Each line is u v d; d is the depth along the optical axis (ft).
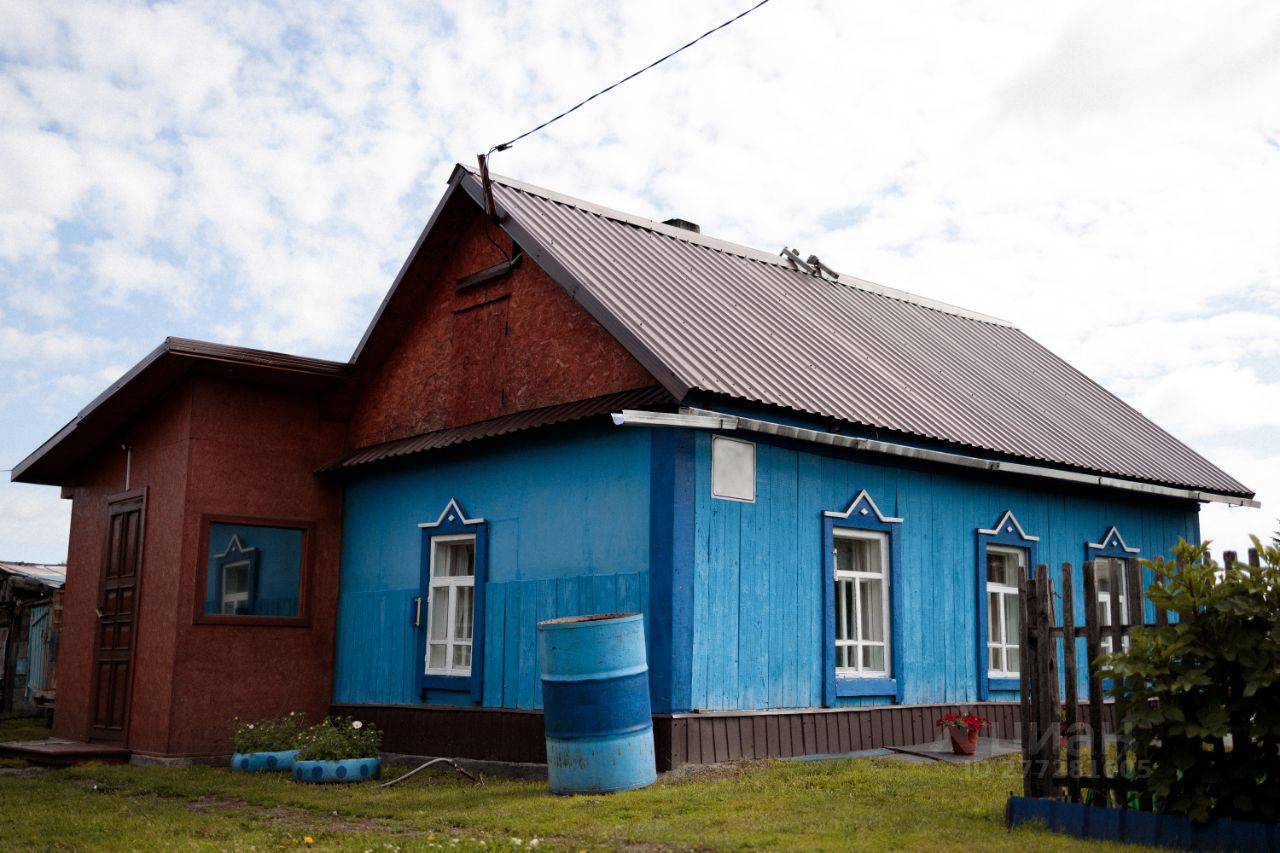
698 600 35.76
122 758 46.85
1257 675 21.43
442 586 45.14
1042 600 25.36
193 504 46.83
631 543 36.81
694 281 46.55
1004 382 55.57
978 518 46.21
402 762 43.62
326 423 51.57
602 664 31.96
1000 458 45.01
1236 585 22.25
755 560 37.68
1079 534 50.78
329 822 29.96
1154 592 23.04
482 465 43.68
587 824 26.89
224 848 25.82
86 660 52.06
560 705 32.09
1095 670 24.27
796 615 38.63
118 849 25.86
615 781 31.60
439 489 45.60
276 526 49.06
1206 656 22.13
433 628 44.96
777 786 30.94
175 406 48.73
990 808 27.07
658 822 26.48
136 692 47.57
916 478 43.91
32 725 64.44
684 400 34.83
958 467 45.68
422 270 48.11
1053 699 25.02
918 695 42.24
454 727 42.14
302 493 50.08
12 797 35.24
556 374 41.68
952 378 51.42
